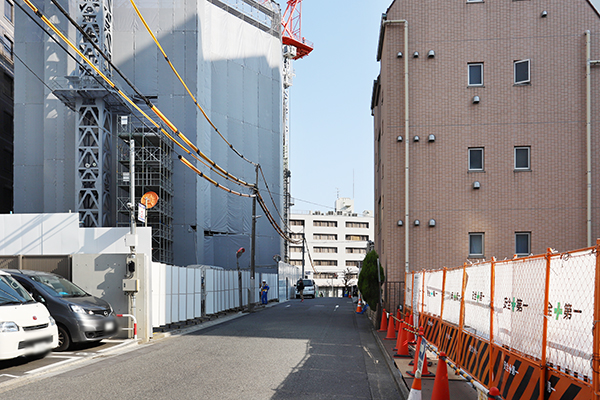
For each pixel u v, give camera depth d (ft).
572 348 14.87
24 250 54.75
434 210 60.64
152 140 117.50
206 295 71.26
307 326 62.90
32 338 32.86
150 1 128.47
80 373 31.22
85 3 112.27
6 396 25.04
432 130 61.46
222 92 145.89
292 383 28.68
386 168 62.28
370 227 366.22
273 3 175.94
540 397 16.72
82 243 54.65
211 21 143.33
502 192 60.13
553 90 60.39
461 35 62.03
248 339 49.21
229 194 146.30
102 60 110.83
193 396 25.13
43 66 123.24
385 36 63.10
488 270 23.47
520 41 61.26
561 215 59.11
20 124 122.52
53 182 118.83
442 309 33.81
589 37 59.98
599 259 13.21
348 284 321.11
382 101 72.13
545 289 16.76
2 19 139.95
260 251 153.58
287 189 247.50
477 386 20.33
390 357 37.27
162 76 126.62
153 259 114.42
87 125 112.57
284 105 265.13
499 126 60.75
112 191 116.47
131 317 47.03
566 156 59.72
